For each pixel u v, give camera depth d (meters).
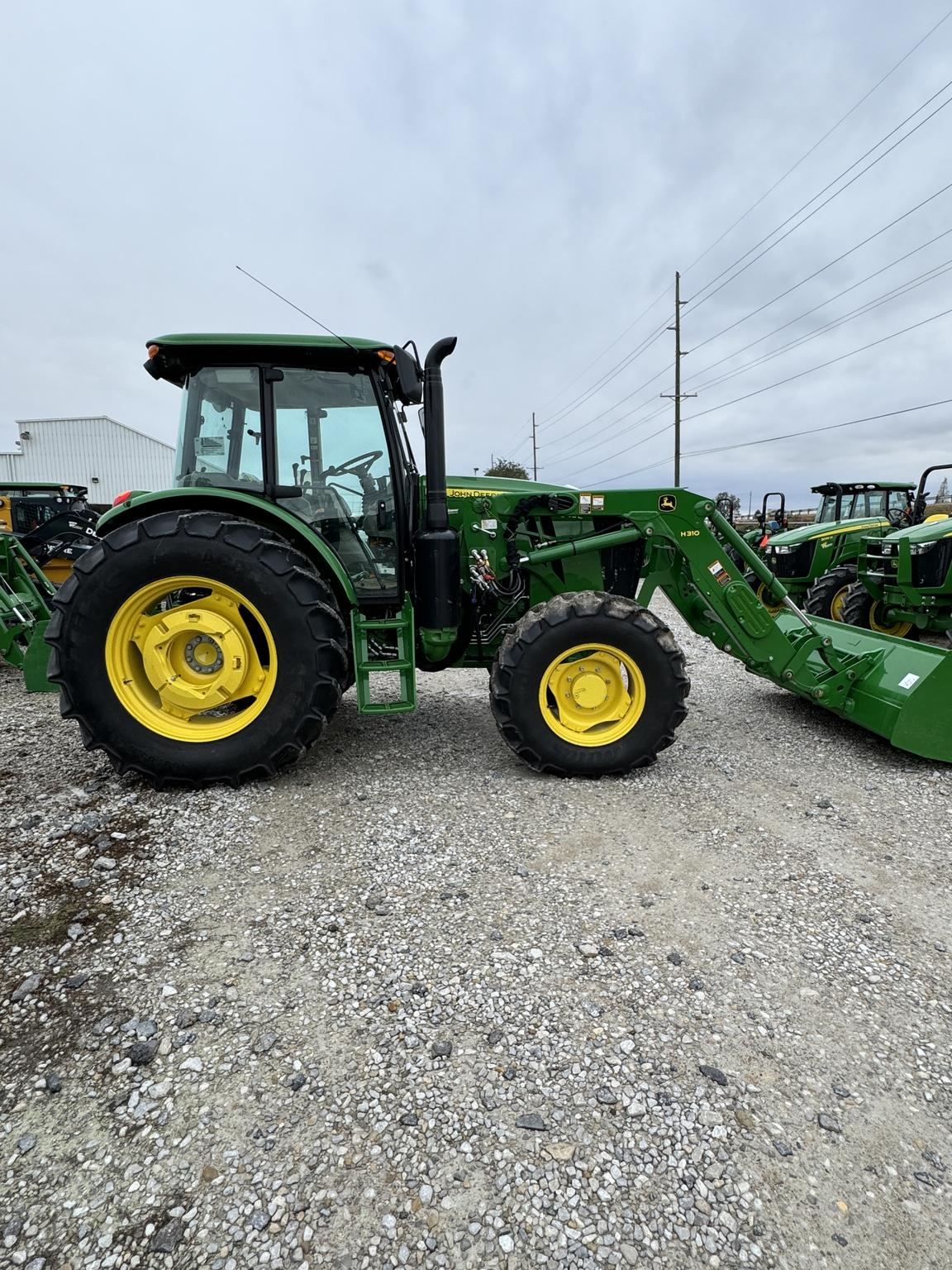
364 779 3.40
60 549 9.22
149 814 2.96
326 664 3.17
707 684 5.41
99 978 1.95
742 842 2.80
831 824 2.97
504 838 2.80
